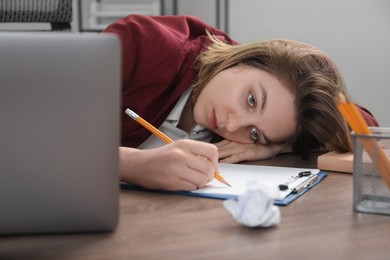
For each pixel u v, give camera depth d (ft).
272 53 3.85
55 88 1.95
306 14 9.72
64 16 5.59
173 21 4.64
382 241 2.05
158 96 4.17
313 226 2.22
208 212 2.39
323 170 3.48
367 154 2.43
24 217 2.00
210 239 2.04
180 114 4.21
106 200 2.04
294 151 4.19
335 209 2.48
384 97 9.40
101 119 1.99
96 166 2.01
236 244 1.99
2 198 1.98
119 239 2.03
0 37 1.91
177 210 2.42
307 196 2.74
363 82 9.50
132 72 4.15
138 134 4.13
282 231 2.15
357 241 2.05
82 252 1.90
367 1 9.30
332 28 9.59
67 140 1.98
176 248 1.94
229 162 3.77
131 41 4.11
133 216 2.32
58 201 2.00
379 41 9.31
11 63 1.92
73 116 1.97
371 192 2.44
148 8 9.44
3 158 1.96
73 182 2.00
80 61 1.95
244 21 10.11
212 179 2.91
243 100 3.79
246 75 3.82
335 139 3.81
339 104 2.44
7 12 5.57
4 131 1.95
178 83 4.26
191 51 4.33
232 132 3.95
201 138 4.37
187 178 2.73
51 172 1.98
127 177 2.81
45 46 1.93
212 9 10.03
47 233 2.05
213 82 3.99
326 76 3.87
